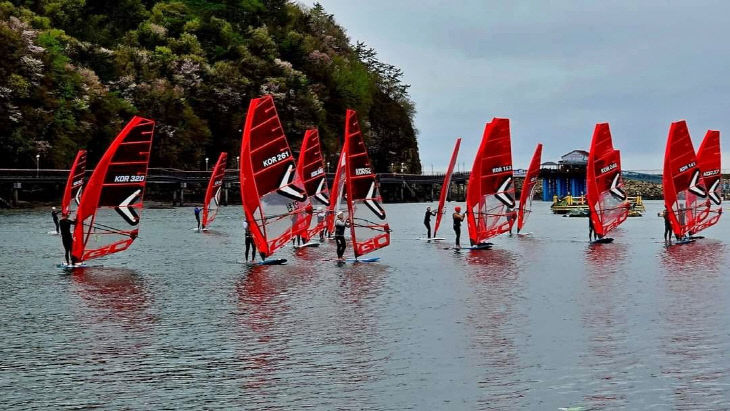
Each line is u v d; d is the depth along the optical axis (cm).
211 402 1611
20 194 13400
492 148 4897
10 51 13025
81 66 15712
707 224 5578
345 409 1566
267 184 3906
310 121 19425
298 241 5034
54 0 19038
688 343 2064
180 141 16200
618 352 1980
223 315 2508
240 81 18288
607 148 5409
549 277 3431
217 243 5425
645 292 2947
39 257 4359
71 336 2195
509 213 5016
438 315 2489
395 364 1884
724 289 3006
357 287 3128
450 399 1622
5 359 1942
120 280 3356
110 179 3794
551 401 1603
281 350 2028
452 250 4838
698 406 1565
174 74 17588
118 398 1638
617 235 6344
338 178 5631
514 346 2053
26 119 12756
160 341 2133
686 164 5356
